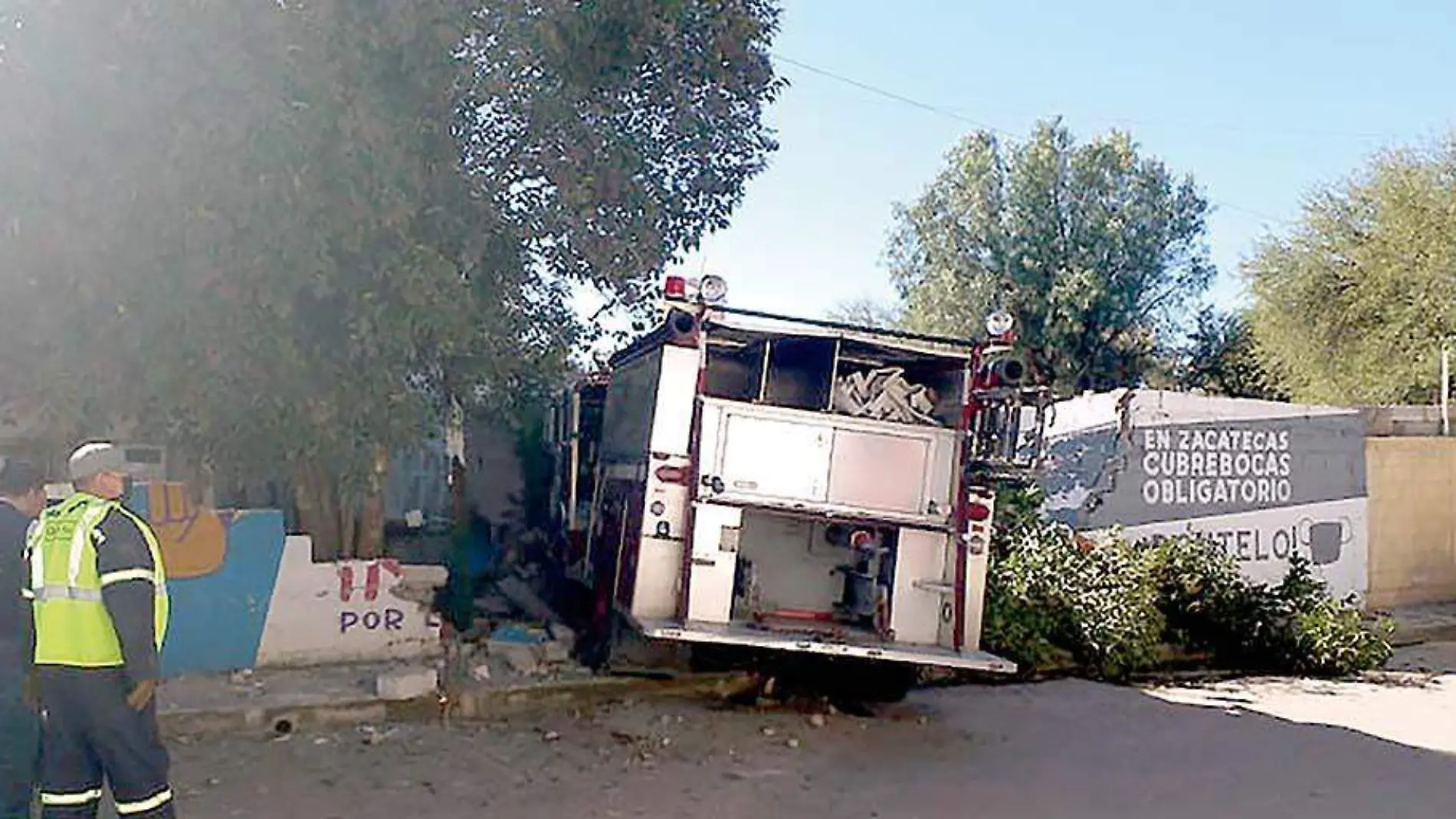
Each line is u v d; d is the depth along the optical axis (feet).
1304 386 104.42
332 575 32.96
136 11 23.89
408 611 33.91
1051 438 49.24
